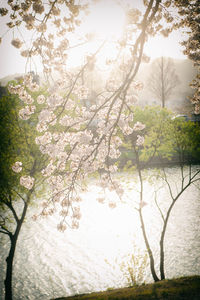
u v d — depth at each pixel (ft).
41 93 41.24
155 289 26.25
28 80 16.29
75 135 19.42
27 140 41.78
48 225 74.13
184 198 84.69
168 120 43.88
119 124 19.15
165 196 88.58
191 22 22.27
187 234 59.88
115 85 18.30
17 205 90.48
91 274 49.52
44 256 57.72
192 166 120.67
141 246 58.03
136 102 19.27
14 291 45.96
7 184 38.34
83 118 20.15
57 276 49.62
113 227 70.03
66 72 17.44
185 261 48.85
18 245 63.05
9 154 39.99
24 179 23.62
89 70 15.19
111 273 49.03
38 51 14.67
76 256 56.75
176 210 75.66
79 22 15.97
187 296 22.63
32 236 67.51
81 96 18.75
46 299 43.04
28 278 49.67
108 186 21.08
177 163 124.67
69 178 20.71
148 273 46.44
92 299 27.94
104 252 57.41
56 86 17.46
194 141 41.45
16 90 17.07
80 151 19.70
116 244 60.54
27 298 43.86
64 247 61.21
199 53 27.91
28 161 41.86
